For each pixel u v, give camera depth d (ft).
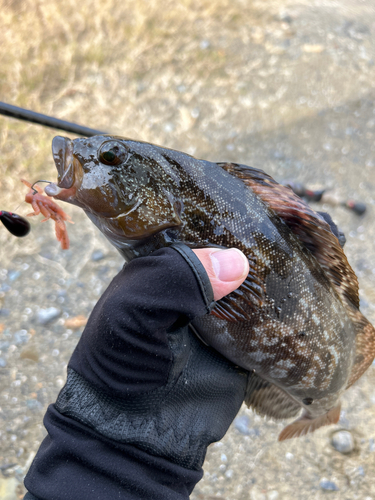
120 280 0.62
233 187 0.78
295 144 2.41
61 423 0.61
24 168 1.98
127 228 0.74
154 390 0.62
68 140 0.72
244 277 0.64
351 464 1.33
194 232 0.76
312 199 2.09
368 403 1.47
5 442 1.32
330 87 2.77
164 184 0.74
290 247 0.80
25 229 0.70
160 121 2.41
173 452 0.63
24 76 2.32
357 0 3.68
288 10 3.43
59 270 1.77
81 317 1.64
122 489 0.58
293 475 1.31
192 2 3.23
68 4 2.75
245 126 2.48
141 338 0.57
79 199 0.73
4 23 2.50
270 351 0.79
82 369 0.62
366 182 2.25
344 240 0.89
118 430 0.60
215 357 0.76
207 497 1.26
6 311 1.63
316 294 0.82
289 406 0.96
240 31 3.12
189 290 0.58
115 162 0.72
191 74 2.73
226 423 0.71
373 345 0.97
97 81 2.52
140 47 2.77
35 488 0.58
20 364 1.50
